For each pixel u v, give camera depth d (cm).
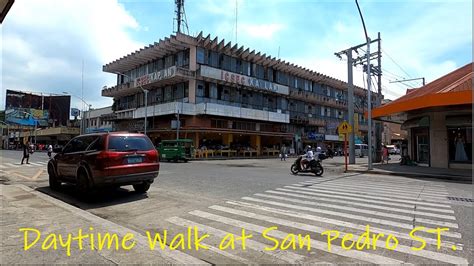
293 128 4756
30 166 2031
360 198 868
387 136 6800
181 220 622
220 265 401
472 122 1841
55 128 5938
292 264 403
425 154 2223
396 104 1998
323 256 430
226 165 2270
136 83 3897
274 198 854
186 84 3525
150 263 382
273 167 2109
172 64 3712
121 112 4209
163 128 3509
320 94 5244
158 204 779
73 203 803
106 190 988
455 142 1992
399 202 816
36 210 655
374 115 2258
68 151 964
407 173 1703
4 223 550
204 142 3528
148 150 904
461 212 702
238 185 1109
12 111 6384
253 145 4025
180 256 406
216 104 3391
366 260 416
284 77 4553
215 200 824
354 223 597
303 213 675
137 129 4022
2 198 792
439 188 1146
